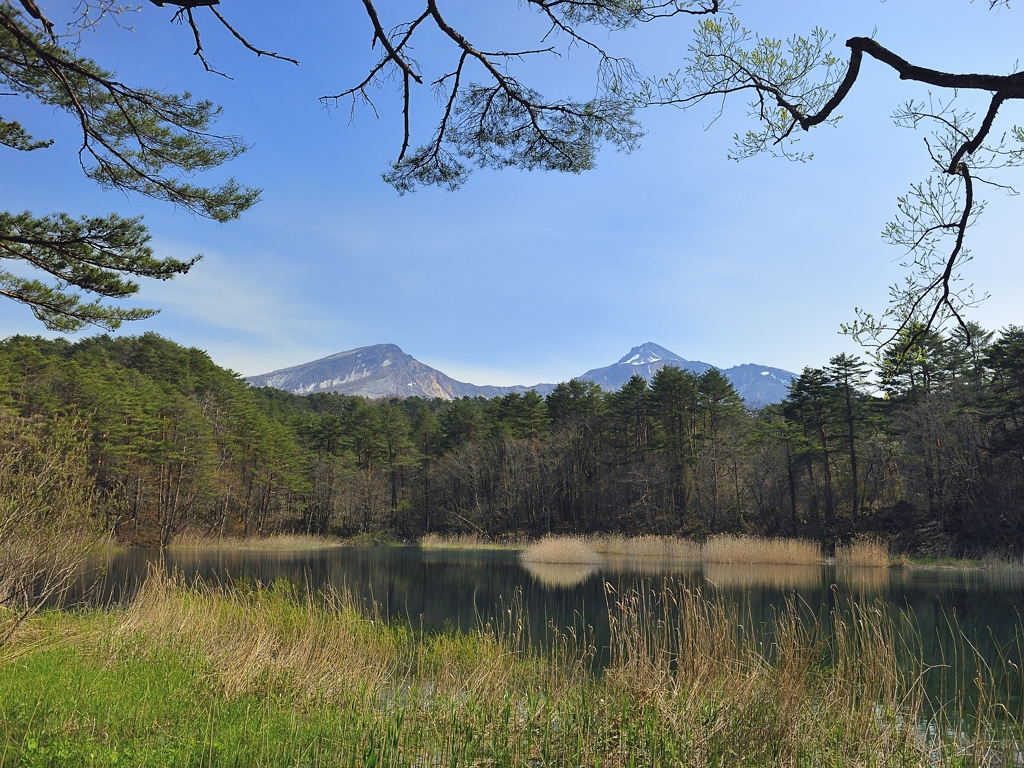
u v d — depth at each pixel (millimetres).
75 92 7500
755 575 27281
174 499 47688
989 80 4000
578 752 6121
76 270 9531
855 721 6699
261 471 59406
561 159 6391
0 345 44969
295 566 32750
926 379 40000
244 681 7852
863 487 46531
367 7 4801
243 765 5312
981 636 14148
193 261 10055
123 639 9344
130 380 55812
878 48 4246
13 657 7777
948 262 5082
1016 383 35312
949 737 7016
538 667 9570
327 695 7785
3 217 8883
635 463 58812
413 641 11469
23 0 4488
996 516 35656
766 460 50500
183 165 8227
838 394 46344
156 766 5027
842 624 7961
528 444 62156
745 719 6465
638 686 7109
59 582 8727
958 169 4824
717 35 4918
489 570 31234
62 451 8766
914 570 29859
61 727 5562
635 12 5051
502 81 5520
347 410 74938
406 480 71375
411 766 5742
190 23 4871
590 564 33906
